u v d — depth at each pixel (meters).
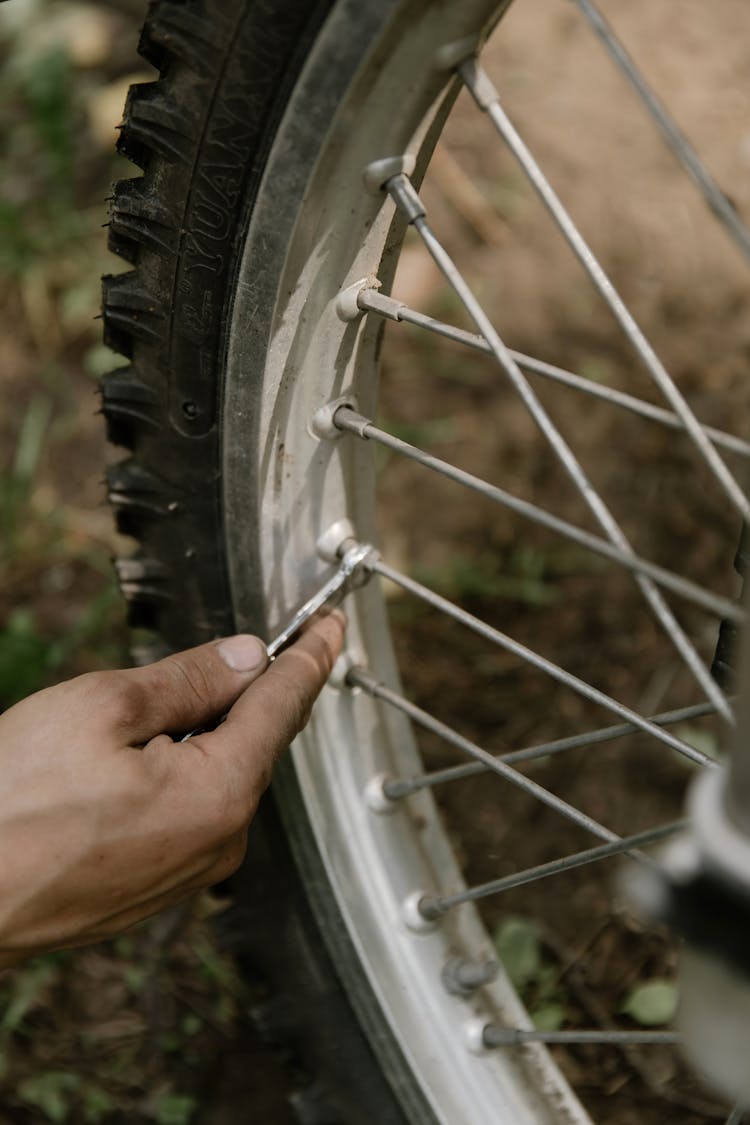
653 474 1.37
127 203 0.67
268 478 0.73
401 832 0.87
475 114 1.69
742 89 1.70
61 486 1.46
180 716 0.71
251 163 0.63
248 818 0.70
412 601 1.32
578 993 1.08
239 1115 1.06
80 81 1.78
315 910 0.85
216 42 0.61
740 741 0.42
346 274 0.67
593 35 1.77
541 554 1.34
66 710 0.67
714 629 1.27
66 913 0.67
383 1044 0.85
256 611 0.79
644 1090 1.03
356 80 0.58
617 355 1.46
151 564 0.81
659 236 1.56
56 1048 1.08
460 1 0.57
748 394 1.42
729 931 0.43
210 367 0.70
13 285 1.62
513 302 1.52
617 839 0.70
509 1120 0.84
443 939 0.87
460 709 1.25
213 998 1.11
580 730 1.23
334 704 0.83
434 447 1.42
